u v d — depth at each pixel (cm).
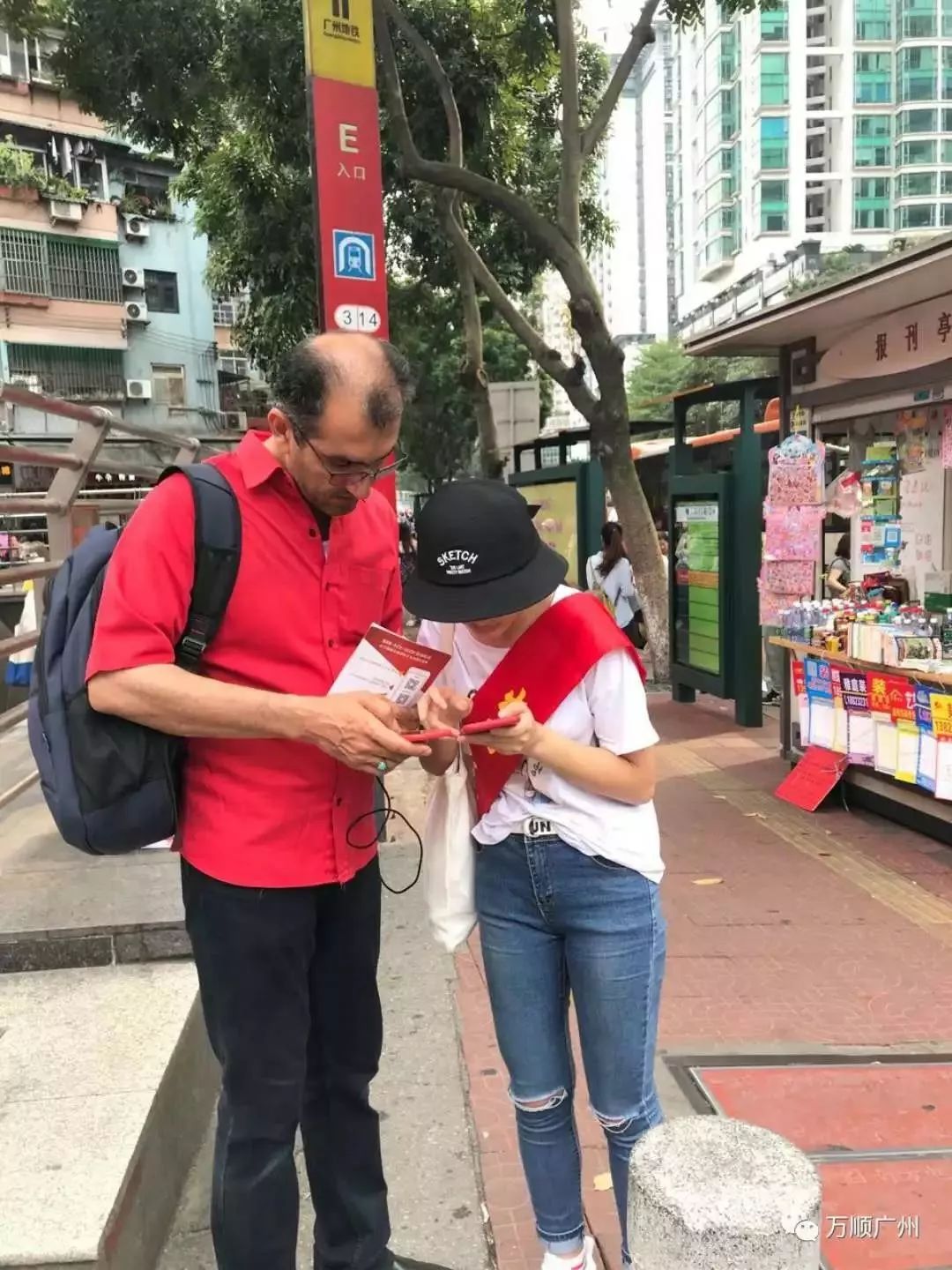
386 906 412
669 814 546
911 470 564
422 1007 328
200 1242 220
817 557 595
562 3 861
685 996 336
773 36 6944
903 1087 278
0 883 312
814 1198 134
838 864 461
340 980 190
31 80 2167
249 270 1327
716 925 394
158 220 2425
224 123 1276
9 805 396
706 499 801
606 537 947
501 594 161
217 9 983
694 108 8112
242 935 170
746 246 7438
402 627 199
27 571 348
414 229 1228
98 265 2303
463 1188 239
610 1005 179
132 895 300
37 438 2105
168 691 154
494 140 1155
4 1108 214
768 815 539
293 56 984
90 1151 199
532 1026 188
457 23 1034
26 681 472
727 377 4103
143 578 156
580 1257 196
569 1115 194
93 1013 254
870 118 6988
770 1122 262
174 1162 232
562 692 174
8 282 2164
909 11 6794
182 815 174
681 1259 133
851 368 545
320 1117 195
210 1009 176
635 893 179
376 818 192
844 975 350
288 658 171
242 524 164
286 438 162
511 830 182
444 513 164
